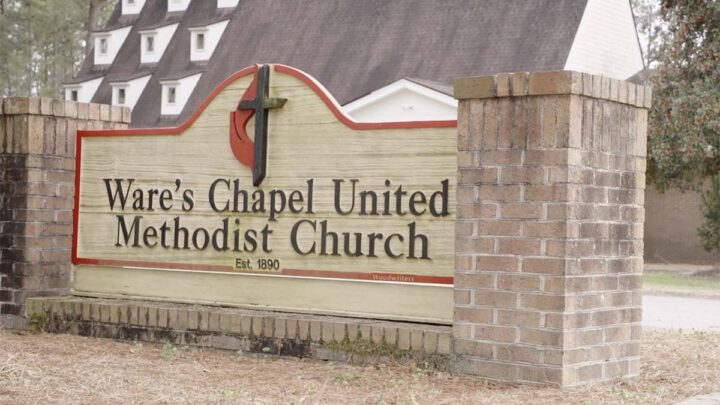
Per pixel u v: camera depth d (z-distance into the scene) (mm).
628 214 7277
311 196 8172
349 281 7992
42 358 7488
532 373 6812
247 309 8492
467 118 7145
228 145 8625
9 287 9539
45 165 9562
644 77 28578
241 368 7434
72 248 9461
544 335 6770
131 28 42250
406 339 7391
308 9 35062
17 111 9492
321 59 32500
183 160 8875
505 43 28391
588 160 6898
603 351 7074
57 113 9578
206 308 8562
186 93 36562
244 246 8508
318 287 8148
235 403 6055
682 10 23719
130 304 8820
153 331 8578
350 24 33031
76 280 9477
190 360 7754
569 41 27281
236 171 8578
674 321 14133
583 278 6859
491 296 7008
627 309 7289
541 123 6816
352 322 7715
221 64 36062
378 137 7867
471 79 7078
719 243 26062
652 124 23609
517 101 6926
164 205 8969
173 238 8906
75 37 56469
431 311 7617
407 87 25859
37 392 6152
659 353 8688
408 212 7711
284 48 34312
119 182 9227
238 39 36344
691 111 22906
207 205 8727
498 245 6988
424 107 25875
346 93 30281
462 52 29016
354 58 31531
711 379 7305
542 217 6797
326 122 8109
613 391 6625
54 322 9141
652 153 23719
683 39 23562
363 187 7926
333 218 8070
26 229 9461
